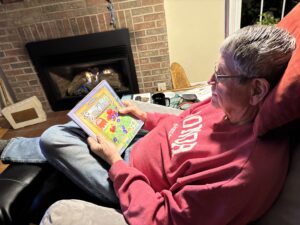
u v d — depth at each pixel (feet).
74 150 3.03
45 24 7.57
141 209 2.36
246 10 8.24
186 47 8.66
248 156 1.97
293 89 1.76
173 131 3.12
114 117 3.46
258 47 1.96
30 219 3.00
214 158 2.25
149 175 2.98
